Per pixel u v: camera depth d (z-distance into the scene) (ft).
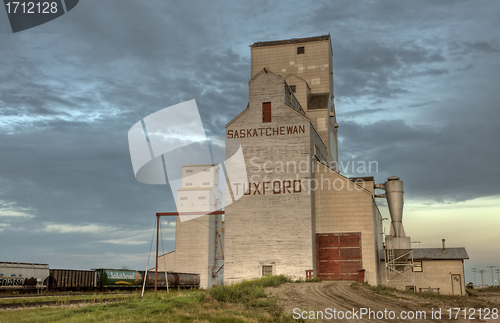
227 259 164.66
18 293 142.10
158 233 123.24
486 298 150.00
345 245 165.99
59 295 138.00
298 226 161.89
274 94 173.99
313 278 154.30
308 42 236.63
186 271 322.55
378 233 197.98
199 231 327.26
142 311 83.30
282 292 114.11
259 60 240.53
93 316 77.36
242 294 105.09
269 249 162.20
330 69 242.37
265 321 77.66
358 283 147.13
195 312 83.15
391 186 192.24
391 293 128.57
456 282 184.75
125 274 186.50
